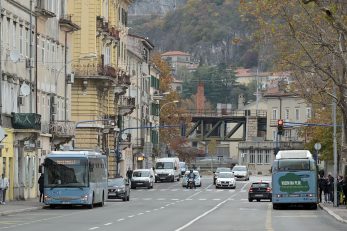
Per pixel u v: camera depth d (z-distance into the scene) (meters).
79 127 122.25
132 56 164.00
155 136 194.25
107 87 126.81
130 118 162.38
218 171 154.38
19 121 86.88
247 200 102.50
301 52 62.81
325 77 72.31
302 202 78.75
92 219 60.66
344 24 46.59
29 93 89.25
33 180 94.75
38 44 97.75
